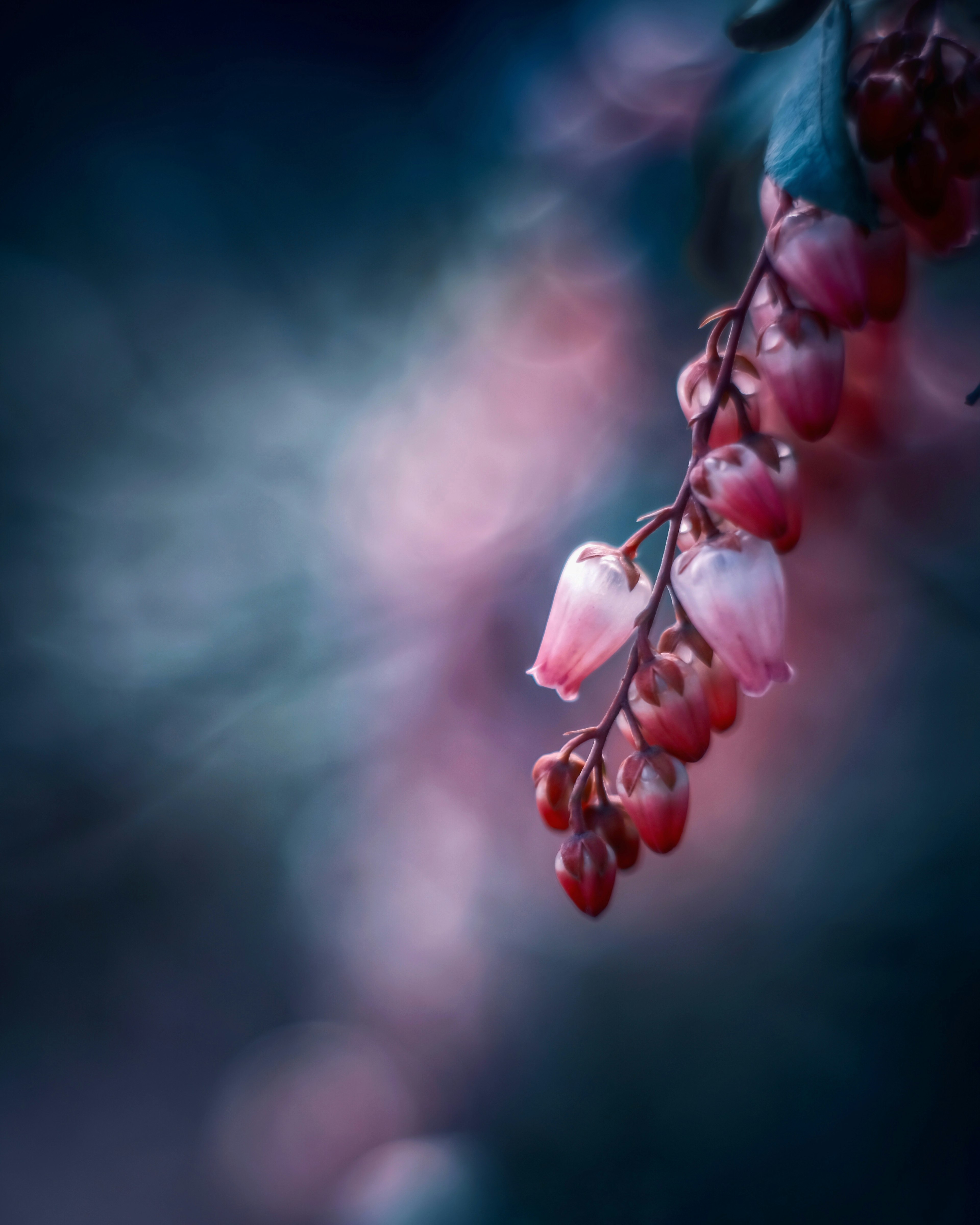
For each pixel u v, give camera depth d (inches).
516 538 14.6
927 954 14.0
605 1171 14.7
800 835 14.9
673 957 15.4
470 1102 16.7
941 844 14.1
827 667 13.9
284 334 19.2
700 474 5.9
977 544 11.4
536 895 16.5
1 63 26.2
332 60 26.2
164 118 25.4
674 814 6.0
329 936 20.0
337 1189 18.7
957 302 9.6
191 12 28.4
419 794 16.8
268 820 19.3
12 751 19.1
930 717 14.0
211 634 18.3
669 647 6.1
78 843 19.7
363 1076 19.3
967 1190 13.1
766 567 6.0
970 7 6.2
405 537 15.8
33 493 19.4
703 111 7.6
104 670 18.8
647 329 12.4
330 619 17.2
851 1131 13.8
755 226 7.5
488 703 15.7
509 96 14.1
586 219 12.1
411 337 16.6
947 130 6.0
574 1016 15.8
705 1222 13.9
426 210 16.1
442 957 17.4
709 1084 14.7
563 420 13.7
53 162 24.1
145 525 18.8
